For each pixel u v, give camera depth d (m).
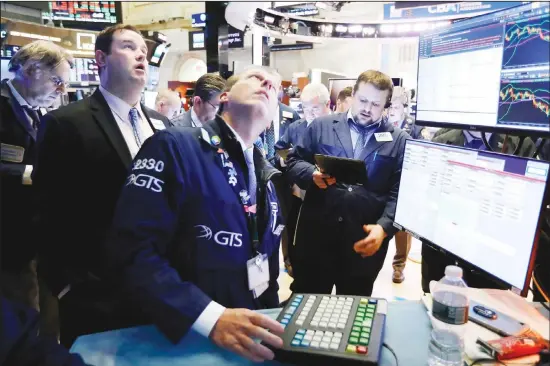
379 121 1.81
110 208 1.38
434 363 0.79
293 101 7.16
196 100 2.52
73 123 1.37
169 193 0.95
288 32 7.34
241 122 1.04
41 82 1.78
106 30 1.46
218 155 1.01
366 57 12.20
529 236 0.82
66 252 1.37
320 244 1.80
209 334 0.84
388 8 7.83
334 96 3.99
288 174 2.00
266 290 1.14
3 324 0.63
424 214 1.18
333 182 1.70
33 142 1.84
